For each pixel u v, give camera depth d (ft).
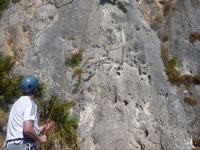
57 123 14.83
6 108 15.19
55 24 22.40
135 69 18.48
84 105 16.62
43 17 23.72
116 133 15.30
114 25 20.71
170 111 17.11
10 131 8.19
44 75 19.75
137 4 22.12
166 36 23.04
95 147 15.10
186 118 17.19
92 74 18.06
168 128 16.39
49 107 15.51
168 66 20.47
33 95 9.04
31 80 8.86
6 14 26.58
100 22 20.67
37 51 21.29
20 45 23.48
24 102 8.39
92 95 16.99
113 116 15.97
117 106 16.29
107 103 16.56
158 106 17.21
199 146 16.87
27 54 21.56
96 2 21.84
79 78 18.30
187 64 21.39
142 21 21.06
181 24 23.53
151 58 19.21
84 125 15.80
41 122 15.23
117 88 16.93
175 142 15.81
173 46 22.59
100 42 19.85
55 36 21.43
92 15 21.17
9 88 15.31
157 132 16.12
